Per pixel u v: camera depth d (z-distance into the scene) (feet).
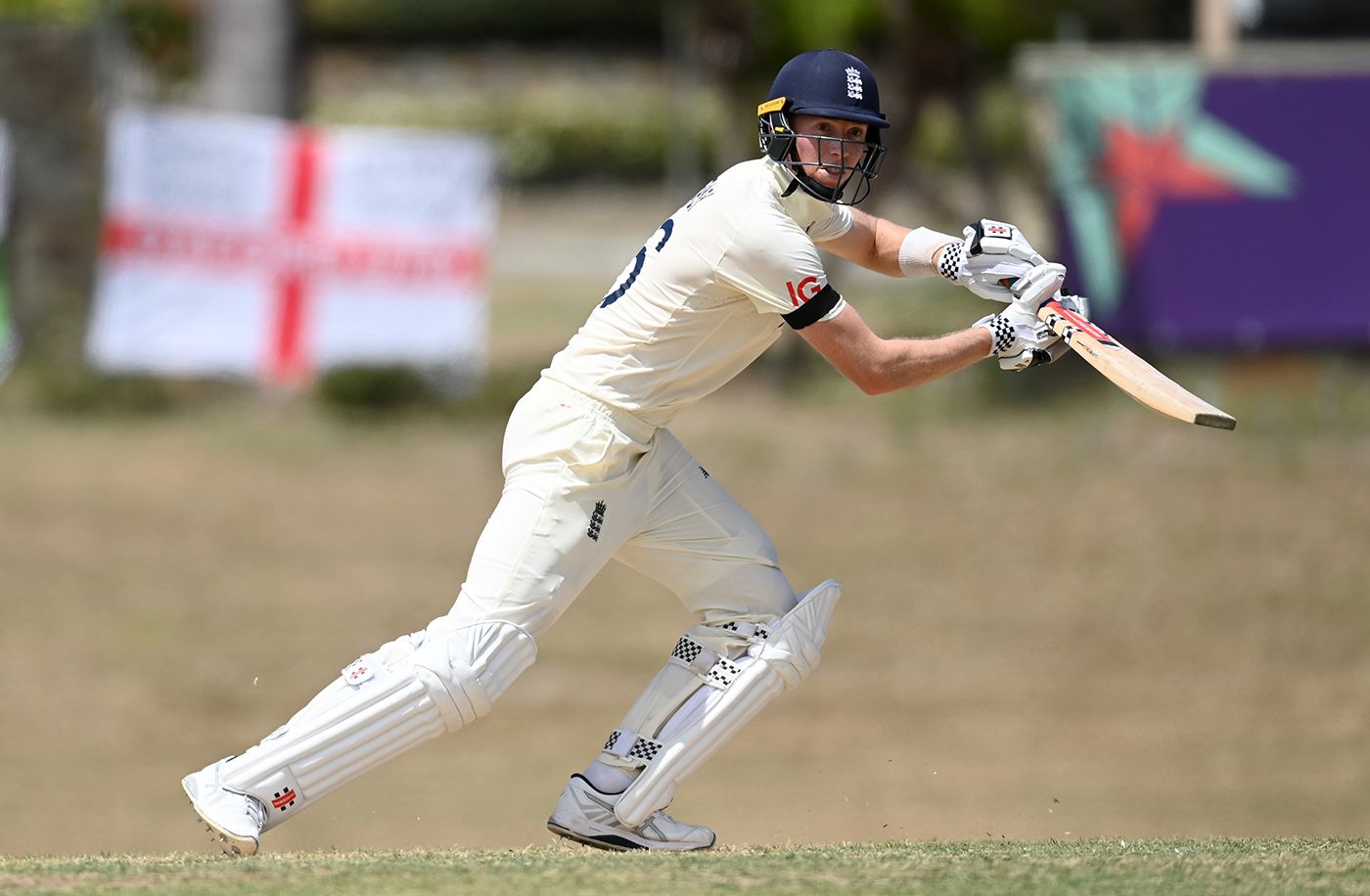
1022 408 184.75
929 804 100.42
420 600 135.44
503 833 96.68
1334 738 112.37
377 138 183.73
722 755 111.55
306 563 142.20
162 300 181.68
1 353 186.80
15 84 186.50
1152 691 120.78
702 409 188.55
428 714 51.24
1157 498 156.97
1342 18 186.19
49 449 172.45
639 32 443.73
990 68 197.67
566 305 250.37
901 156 189.98
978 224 54.70
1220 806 98.99
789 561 142.20
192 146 181.27
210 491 160.86
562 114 394.32
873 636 130.00
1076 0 187.01
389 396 186.91
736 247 50.55
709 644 54.13
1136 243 169.68
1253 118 168.66
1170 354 173.47
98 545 144.56
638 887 43.60
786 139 51.24
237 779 51.01
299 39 202.80
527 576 51.55
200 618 130.72
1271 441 169.58
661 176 391.86
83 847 93.04
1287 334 170.50
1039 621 131.34
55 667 120.06
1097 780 104.94
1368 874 46.16
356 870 46.52
